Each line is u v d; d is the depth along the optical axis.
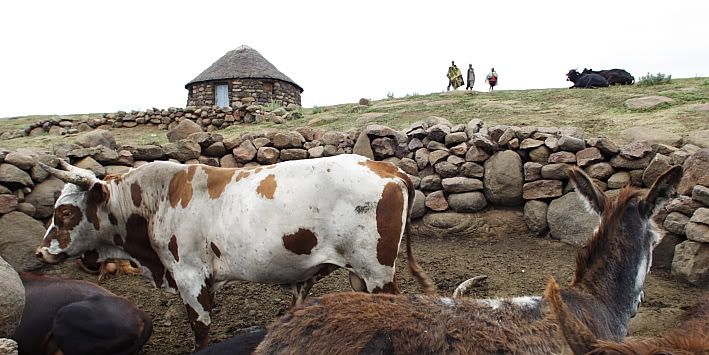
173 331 6.02
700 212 6.59
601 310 3.00
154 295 6.88
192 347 5.65
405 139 9.20
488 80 24.45
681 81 15.51
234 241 4.71
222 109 16.75
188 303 5.04
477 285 6.68
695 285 6.47
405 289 6.78
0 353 3.12
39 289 4.86
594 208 3.40
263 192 4.64
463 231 8.41
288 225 4.54
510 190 8.33
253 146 9.42
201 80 27.89
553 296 2.00
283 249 4.57
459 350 2.50
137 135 16.09
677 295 6.29
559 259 7.38
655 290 6.41
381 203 4.49
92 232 5.44
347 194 4.49
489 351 2.52
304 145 9.62
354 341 2.50
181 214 5.00
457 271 7.18
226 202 4.80
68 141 14.37
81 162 8.49
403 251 7.97
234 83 27.28
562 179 8.15
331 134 9.64
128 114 17.67
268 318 6.30
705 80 15.20
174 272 5.12
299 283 5.18
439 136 8.95
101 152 8.70
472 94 16.80
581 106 12.77
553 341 2.60
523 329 2.62
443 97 16.67
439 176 8.77
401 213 4.55
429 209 8.71
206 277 5.00
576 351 1.91
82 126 17.38
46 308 4.70
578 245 7.71
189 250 4.99
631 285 3.19
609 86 16.53
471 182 8.50
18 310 3.48
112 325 4.64
